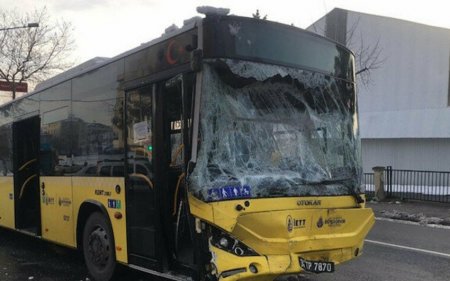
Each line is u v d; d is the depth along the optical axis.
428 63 31.05
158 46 5.80
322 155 5.81
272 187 5.22
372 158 27.31
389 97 30.89
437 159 24.69
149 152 5.92
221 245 4.88
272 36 5.57
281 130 5.52
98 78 7.09
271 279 5.02
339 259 5.50
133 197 6.23
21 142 10.06
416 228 12.66
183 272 5.54
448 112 24.69
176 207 5.77
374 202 18.88
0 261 8.56
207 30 5.14
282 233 5.07
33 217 9.82
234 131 5.19
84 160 7.41
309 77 5.86
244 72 5.30
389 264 8.22
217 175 4.99
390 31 30.98
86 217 7.51
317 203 5.52
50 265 8.21
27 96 9.56
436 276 7.43
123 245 6.43
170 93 5.75
